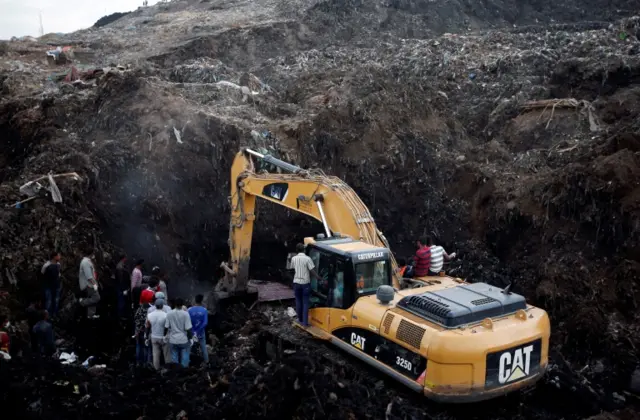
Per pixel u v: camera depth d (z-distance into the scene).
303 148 17.03
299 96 20.67
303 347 9.94
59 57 27.61
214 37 29.72
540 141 18.42
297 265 10.07
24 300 12.13
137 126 16.75
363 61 24.61
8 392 8.02
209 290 15.36
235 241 13.11
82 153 15.45
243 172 12.62
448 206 16.55
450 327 7.91
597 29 26.92
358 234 10.49
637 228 12.96
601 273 13.01
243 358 10.59
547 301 12.82
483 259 14.95
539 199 14.83
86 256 13.34
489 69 22.20
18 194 13.78
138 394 8.80
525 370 8.26
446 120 19.31
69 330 12.19
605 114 18.56
